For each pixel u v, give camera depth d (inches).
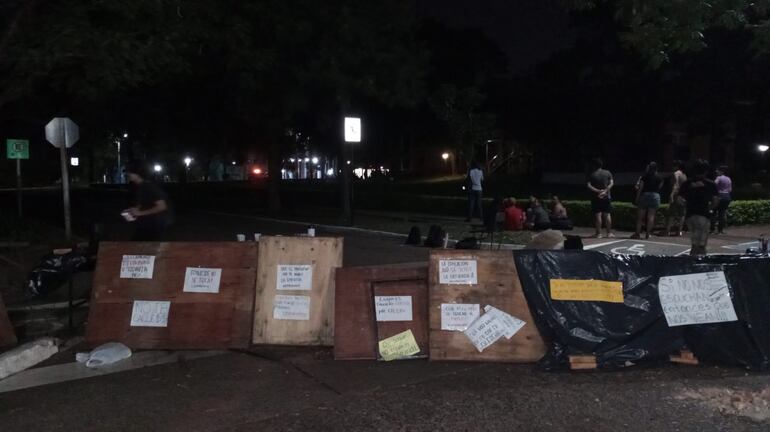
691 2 282.5
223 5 710.5
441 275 282.8
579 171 1700.3
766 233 705.0
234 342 295.4
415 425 210.2
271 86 882.1
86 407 228.7
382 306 284.7
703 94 1245.1
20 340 312.5
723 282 271.6
